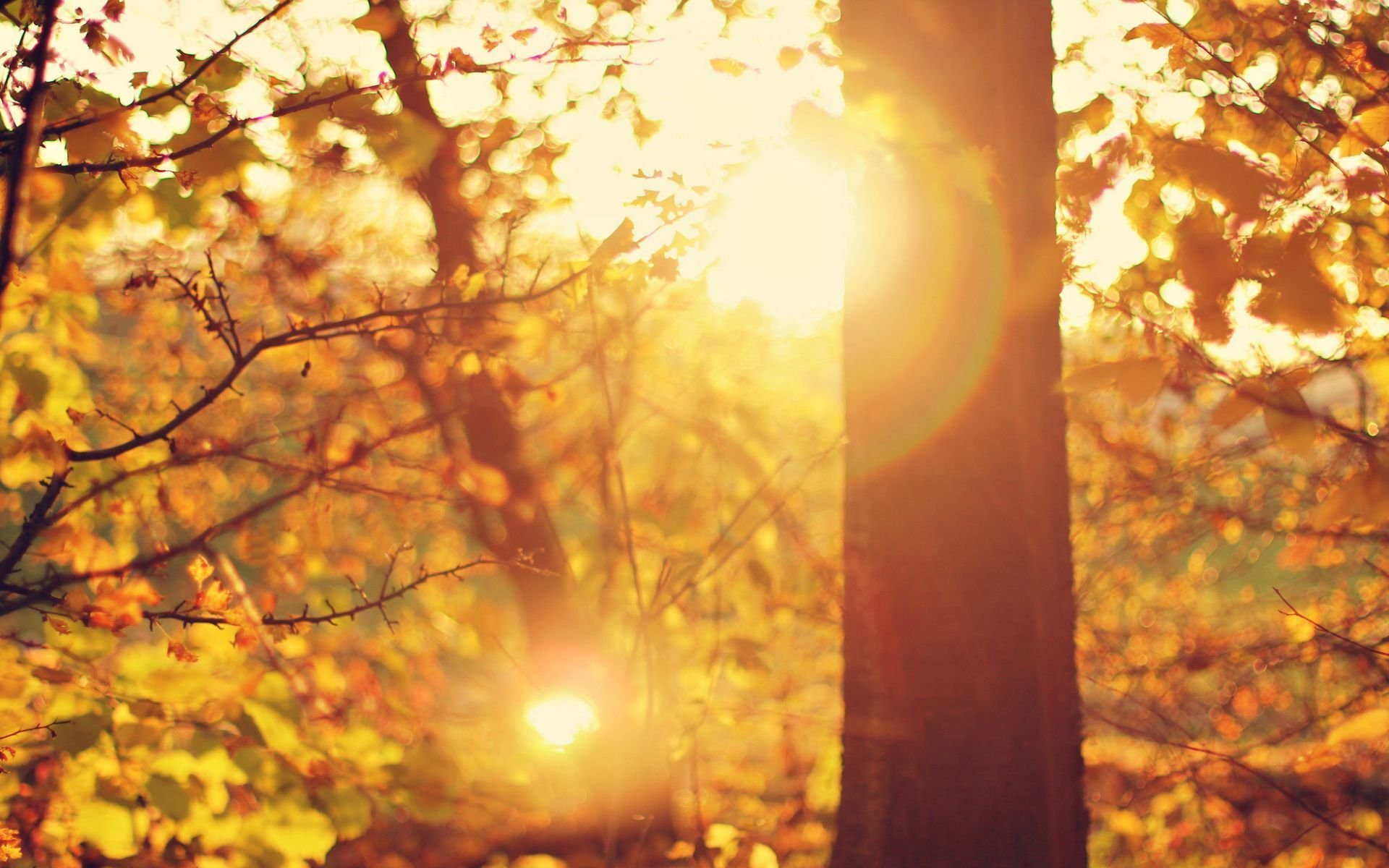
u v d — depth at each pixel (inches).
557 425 255.6
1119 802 203.0
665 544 192.9
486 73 101.0
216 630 120.5
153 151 99.7
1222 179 89.6
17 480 103.1
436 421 119.9
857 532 115.0
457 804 121.6
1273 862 180.9
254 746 114.9
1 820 111.8
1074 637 113.2
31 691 114.0
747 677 186.4
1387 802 178.7
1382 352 105.9
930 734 109.8
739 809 223.5
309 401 187.0
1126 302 113.0
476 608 185.9
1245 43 122.0
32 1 89.3
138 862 120.3
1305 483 215.2
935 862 108.3
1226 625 264.1
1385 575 181.8
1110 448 237.3
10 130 90.4
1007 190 108.9
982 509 110.3
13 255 74.9
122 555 112.7
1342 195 108.6
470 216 188.5
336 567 168.6
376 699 156.7
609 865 152.1
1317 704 207.8
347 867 198.5
